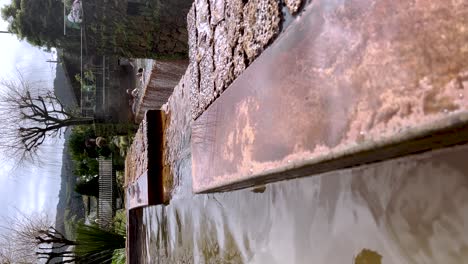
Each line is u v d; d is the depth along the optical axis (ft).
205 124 4.16
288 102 2.47
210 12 4.12
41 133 31.78
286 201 3.38
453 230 1.98
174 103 6.97
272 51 2.69
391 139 1.75
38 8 19.83
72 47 21.16
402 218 2.26
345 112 1.99
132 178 11.00
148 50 13.97
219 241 5.01
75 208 45.75
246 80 3.07
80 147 34.88
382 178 2.38
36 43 20.61
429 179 2.09
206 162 4.08
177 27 13.65
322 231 2.93
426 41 1.63
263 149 2.77
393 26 1.76
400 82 1.71
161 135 8.10
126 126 24.80
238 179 3.18
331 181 2.82
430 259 2.11
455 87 1.52
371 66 1.86
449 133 1.64
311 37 2.27
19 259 27.35
